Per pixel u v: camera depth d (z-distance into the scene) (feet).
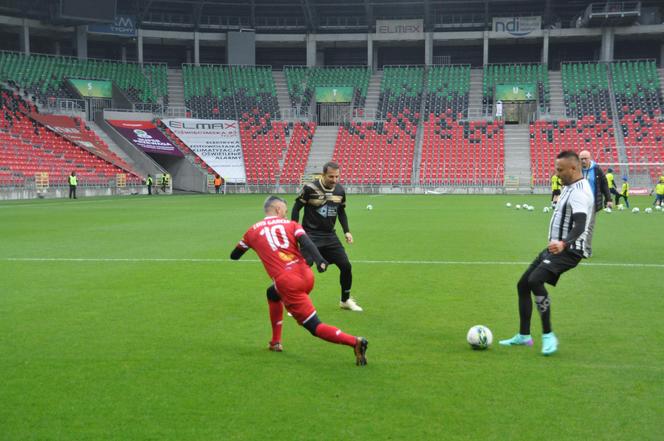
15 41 179.11
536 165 156.46
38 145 139.33
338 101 180.34
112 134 157.69
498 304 26.58
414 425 13.93
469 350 19.76
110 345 20.35
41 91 158.20
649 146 155.22
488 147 163.63
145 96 173.68
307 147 169.68
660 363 18.26
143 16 178.81
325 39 187.42
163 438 13.32
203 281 32.19
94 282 31.86
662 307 25.73
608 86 171.53
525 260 39.29
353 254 42.19
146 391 16.10
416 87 180.96
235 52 184.44
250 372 17.60
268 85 183.21
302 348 20.12
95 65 172.65
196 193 155.33
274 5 186.60
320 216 25.80
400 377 17.12
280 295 18.74
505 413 14.57
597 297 27.81
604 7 171.42
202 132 168.14
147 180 142.20
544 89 173.78
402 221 69.72
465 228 61.05
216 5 186.70
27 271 35.22
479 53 196.34
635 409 14.76
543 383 16.57
